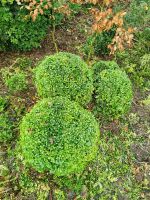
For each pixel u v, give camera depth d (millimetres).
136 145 1108
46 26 1276
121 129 1134
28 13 1191
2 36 1210
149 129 1154
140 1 1478
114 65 1141
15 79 1159
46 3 1188
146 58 1302
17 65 1262
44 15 1256
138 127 1155
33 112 926
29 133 885
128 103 1072
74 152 866
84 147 881
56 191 975
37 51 1327
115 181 1021
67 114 914
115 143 1098
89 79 1036
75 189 989
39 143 867
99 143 1076
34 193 969
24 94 1177
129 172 1048
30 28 1219
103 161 1050
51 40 1377
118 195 999
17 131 1079
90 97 1041
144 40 1399
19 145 1041
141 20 1415
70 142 870
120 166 1054
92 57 1316
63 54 1083
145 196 1010
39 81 1028
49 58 1059
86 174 1017
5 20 1170
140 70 1314
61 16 1309
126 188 1015
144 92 1260
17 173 998
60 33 1411
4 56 1293
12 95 1169
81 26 1456
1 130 1062
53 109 923
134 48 1385
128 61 1331
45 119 900
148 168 1065
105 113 1076
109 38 1269
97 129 932
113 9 1453
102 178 1018
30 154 876
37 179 993
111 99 1039
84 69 1040
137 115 1187
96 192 994
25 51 1311
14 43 1253
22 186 978
